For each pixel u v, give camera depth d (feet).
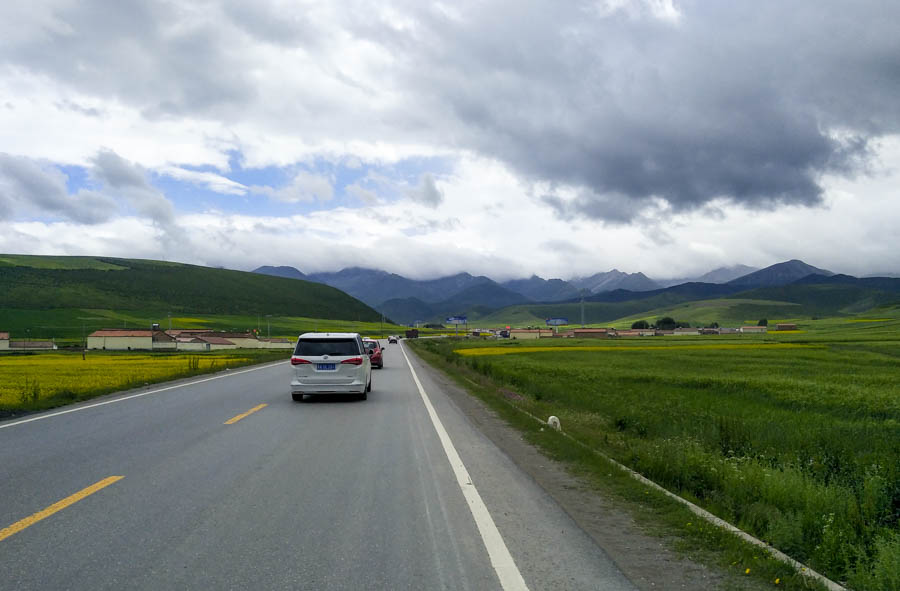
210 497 21.84
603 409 57.00
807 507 20.21
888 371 118.93
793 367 128.47
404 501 21.59
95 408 49.37
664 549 17.01
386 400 56.29
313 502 21.31
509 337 532.32
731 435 38.11
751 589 14.30
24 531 17.93
